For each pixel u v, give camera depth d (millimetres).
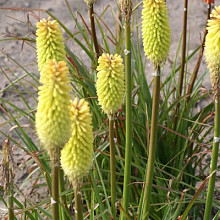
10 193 2639
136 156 4352
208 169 5238
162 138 4547
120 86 3012
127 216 3213
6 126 6027
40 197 4941
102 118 4375
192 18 8430
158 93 3023
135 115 4500
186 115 4586
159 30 2986
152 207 4430
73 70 4582
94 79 4641
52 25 2939
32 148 4297
